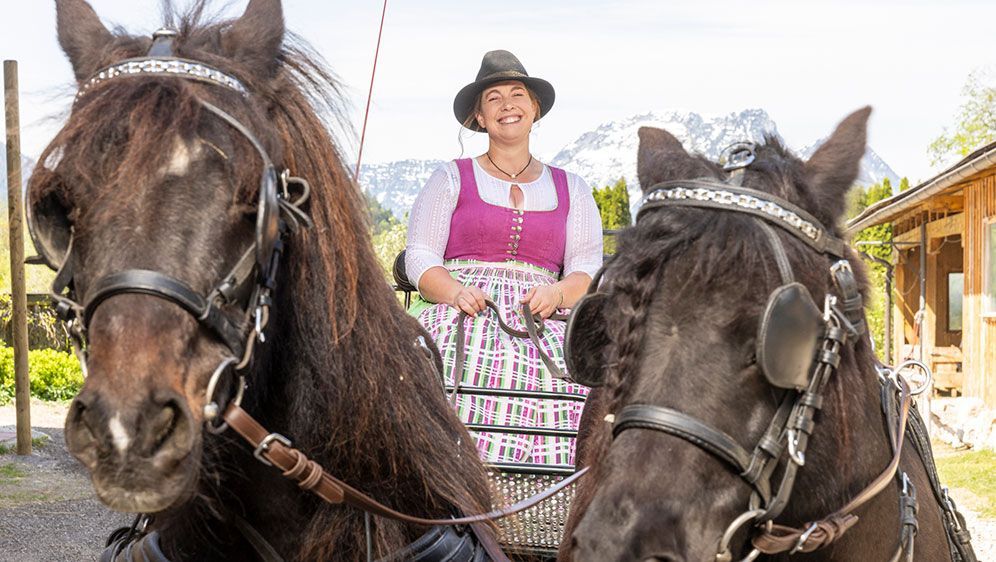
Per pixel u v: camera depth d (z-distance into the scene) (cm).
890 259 2566
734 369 195
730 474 196
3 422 1298
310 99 245
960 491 1048
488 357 355
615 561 186
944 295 2044
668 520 189
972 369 1571
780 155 229
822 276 210
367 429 240
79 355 199
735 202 208
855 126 228
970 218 1584
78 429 184
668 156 226
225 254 198
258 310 206
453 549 256
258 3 239
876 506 232
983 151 1272
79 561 707
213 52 227
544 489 334
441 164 392
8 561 698
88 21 239
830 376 211
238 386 213
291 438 233
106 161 197
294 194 220
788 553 225
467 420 346
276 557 237
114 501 182
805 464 210
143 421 182
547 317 359
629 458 194
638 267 203
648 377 198
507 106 395
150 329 187
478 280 375
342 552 239
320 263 228
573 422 349
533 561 326
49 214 200
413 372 264
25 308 1057
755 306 196
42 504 866
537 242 382
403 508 253
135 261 190
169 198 194
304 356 230
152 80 203
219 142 200
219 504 231
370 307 242
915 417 296
